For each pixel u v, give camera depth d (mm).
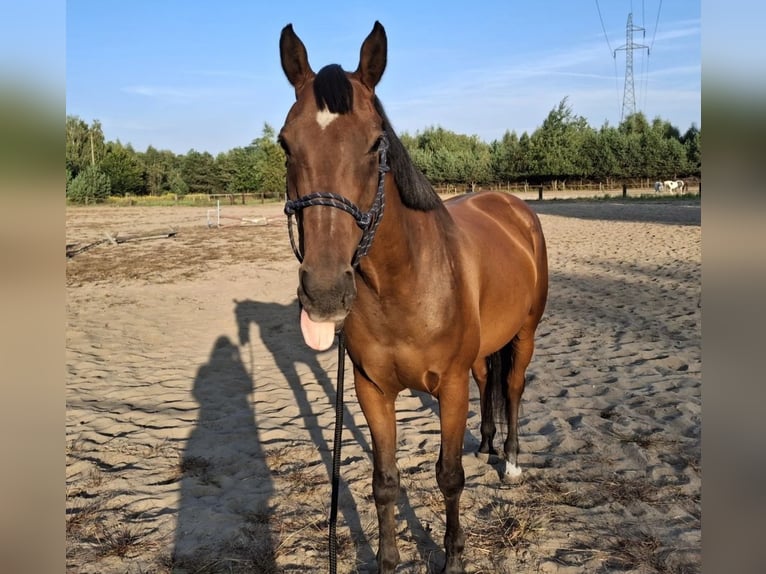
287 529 2879
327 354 5977
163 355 6008
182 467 3525
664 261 10461
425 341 2160
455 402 2336
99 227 20828
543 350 5668
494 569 2535
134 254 13938
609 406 4164
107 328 7117
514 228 3412
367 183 1776
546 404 4305
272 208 34656
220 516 2988
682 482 3121
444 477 2357
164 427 4141
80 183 40438
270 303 8492
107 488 3287
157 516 3004
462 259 2377
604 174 40625
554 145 40344
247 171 52344
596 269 10109
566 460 3443
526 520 2852
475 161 44562
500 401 3355
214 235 18312
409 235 2076
